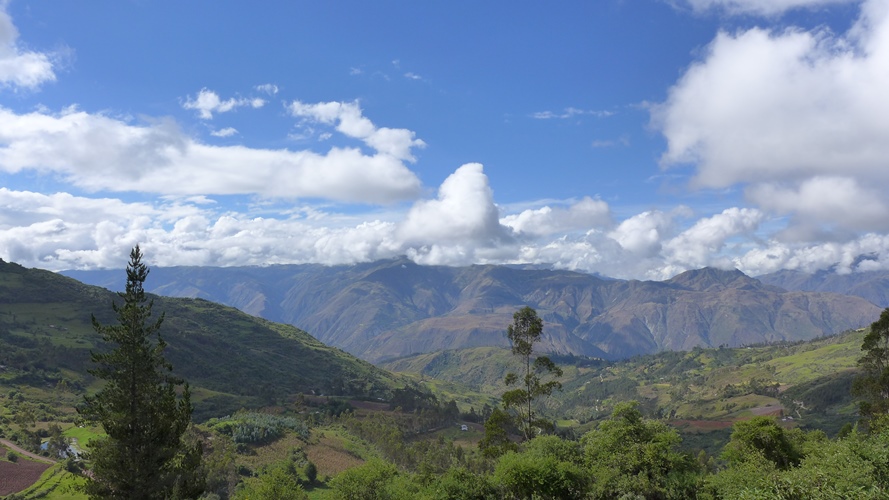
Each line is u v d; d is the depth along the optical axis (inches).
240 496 2534.5
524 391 2240.4
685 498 1807.3
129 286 1547.7
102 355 1496.1
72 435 4667.8
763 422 2037.4
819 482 1112.8
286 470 4143.7
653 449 1882.4
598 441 2062.0
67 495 3115.2
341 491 2209.6
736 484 1558.8
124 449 1483.8
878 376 2425.0
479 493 1884.8
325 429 6530.5
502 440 2218.3
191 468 1555.1
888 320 2427.4
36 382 6579.7
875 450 1280.8
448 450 5615.2
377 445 6063.0
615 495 1855.3
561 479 1811.0
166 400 1536.7
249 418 5748.0
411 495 2090.3
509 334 2300.7
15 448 4047.7
